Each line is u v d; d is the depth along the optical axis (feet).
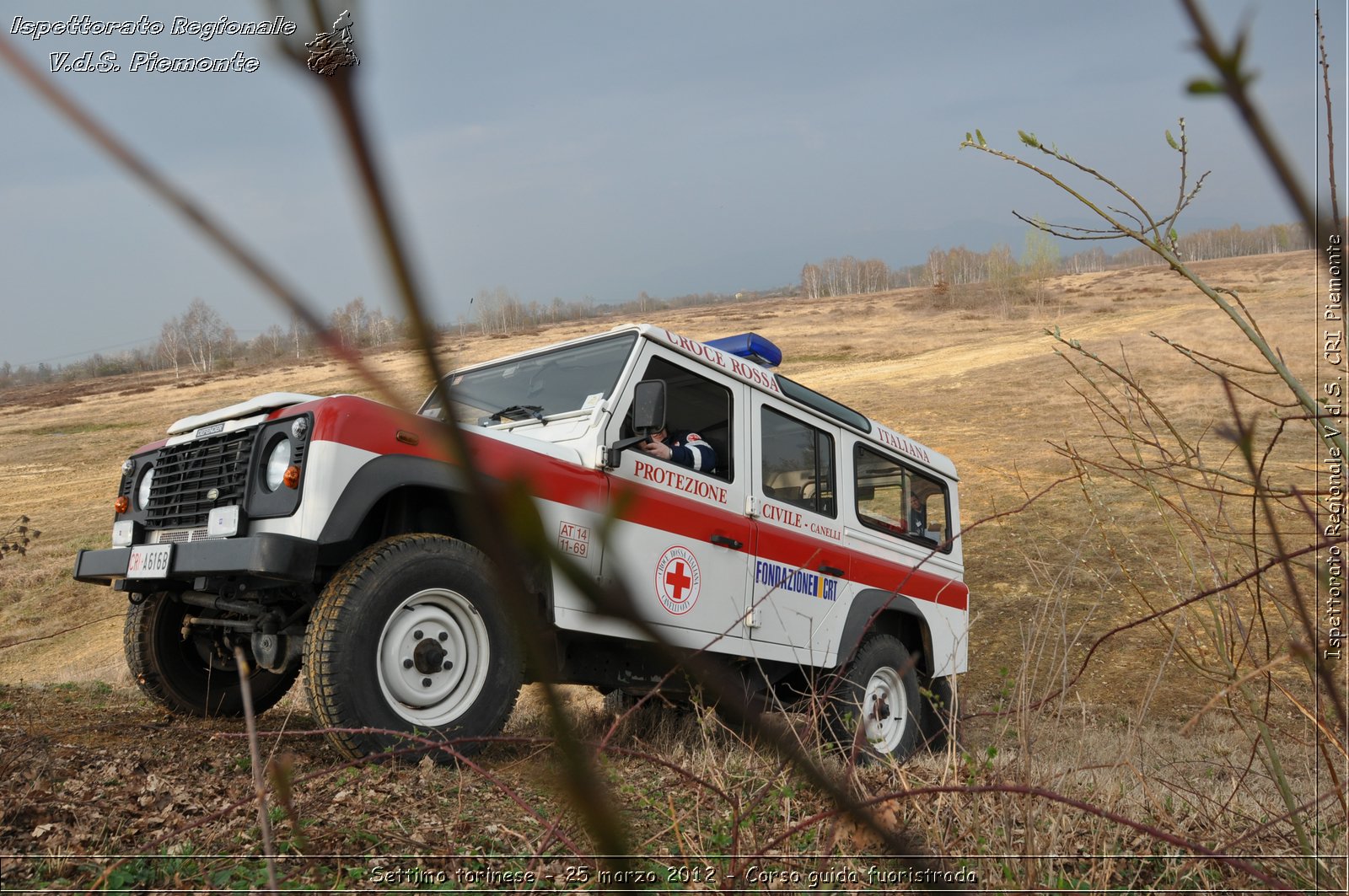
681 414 16.34
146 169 0.69
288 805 2.52
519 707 15.15
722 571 15.98
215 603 14.39
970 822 8.42
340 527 12.03
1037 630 9.59
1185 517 7.72
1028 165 5.06
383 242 0.70
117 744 12.56
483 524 0.95
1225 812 9.81
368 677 11.64
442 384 0.87
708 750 10.08
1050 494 58.80
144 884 7.52
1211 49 1.07
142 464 15.33
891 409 112.78
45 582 71.67
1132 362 103.76
